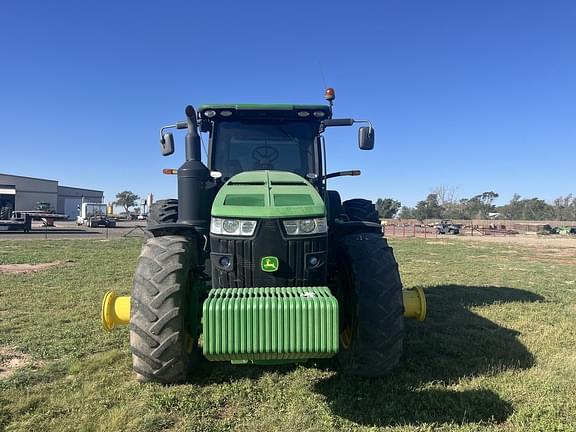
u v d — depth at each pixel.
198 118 5.18
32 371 4.44
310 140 5.23
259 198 3.90
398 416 3.49
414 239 28.94
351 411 3.57
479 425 3.36
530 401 3.72
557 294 8.72
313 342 3.13
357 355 3.97
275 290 3.38
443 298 8.09
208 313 3.10
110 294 4.14
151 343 3.69
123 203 104.44
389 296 3.94
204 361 4.58
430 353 4.94
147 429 3.31
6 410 3.59
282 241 3.68
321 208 3.84
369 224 4.56
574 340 5.52
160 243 4.01
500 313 6.92
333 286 4.62
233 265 3.72
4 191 51.97
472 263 14.12
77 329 5.88
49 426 3.36
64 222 57.72
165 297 3.70
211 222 3.88
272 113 5.11
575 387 4.00
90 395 3.86
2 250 16.56
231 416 3.53
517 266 13.69
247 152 5.17
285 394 3.89
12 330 5.85
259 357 3.18
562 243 26.16
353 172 5.56
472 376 4.25
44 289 8.59
